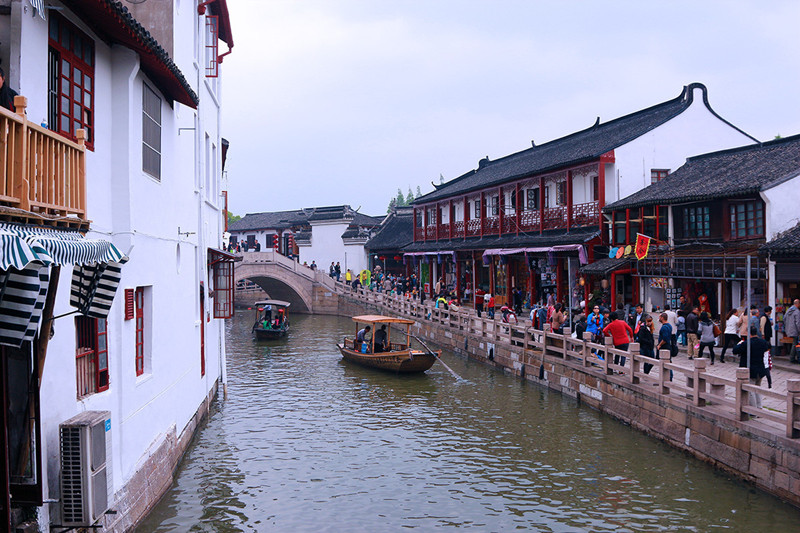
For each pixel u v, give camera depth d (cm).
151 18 1248
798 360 1716
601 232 2717
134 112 955
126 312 941
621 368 1706
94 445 734
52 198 599
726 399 1255
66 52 783
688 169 2553
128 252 922
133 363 977
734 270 1922
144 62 965
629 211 2561
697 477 1253
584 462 1373
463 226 4038
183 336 1373
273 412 1852
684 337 2144
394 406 1923
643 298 2405
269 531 1051
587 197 2909
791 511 1061
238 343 3341
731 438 1227
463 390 2138
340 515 1121
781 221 1856
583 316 2228
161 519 1073
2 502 581
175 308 1283
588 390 1856
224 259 1941
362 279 5172
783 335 1809
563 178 3080
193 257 1502
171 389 1245
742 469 1193
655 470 1304
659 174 2792
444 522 1096
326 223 5712
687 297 2228
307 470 1348
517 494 1213
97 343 859
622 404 1659
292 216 6625
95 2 752
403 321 2584
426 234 4609
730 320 1845
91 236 840
